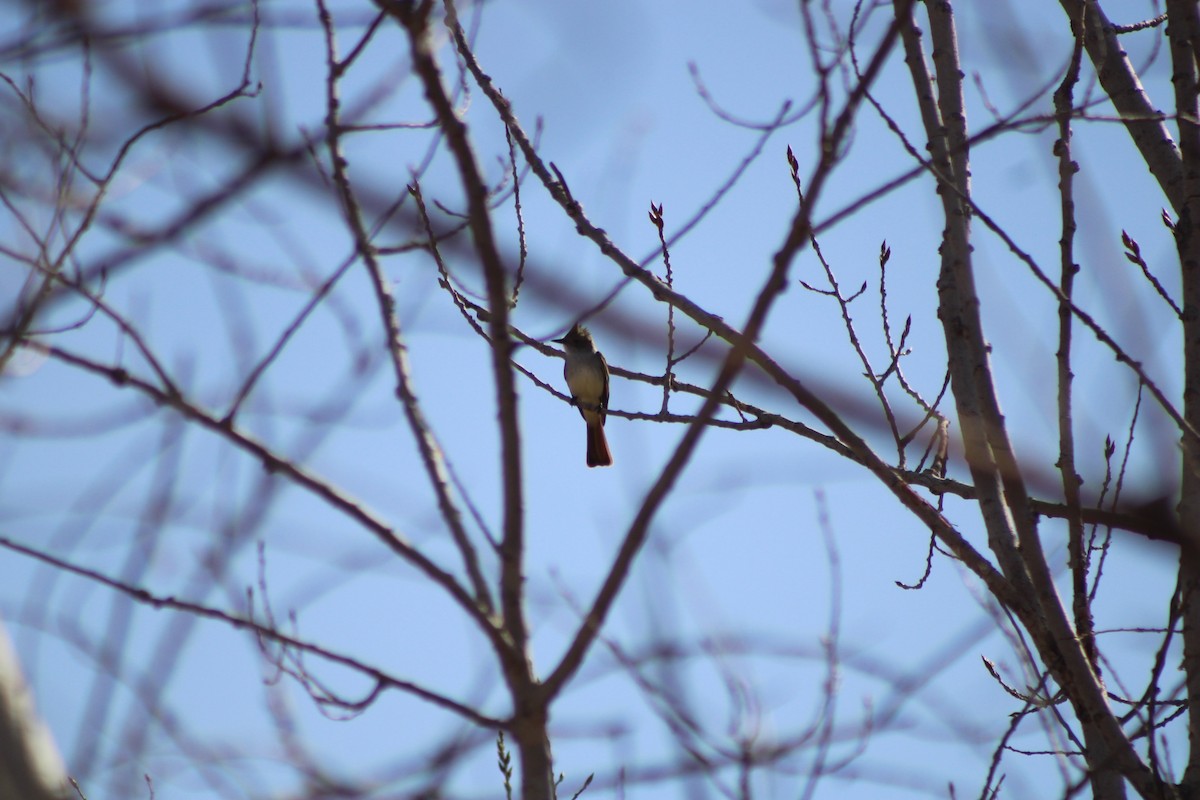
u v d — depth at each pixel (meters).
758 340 6.04
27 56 4.97
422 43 5.96
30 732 5.71
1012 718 8.04
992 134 7.51
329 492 6.42
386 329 6.87
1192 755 8.48
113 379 6.33
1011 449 8.78
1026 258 7.65
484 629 6.26
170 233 5.66
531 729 6.23
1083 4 9.04
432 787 6.21
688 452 6.14
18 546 6.17
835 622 7.22
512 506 6.44
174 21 5.45
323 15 6.68
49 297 6.20
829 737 6.85
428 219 6.65
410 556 6.36
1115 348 7.59
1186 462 8.62
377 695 6.36
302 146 5.04
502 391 6.35
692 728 6.66
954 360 9.27
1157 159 9.83
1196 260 9.25
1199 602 8.73
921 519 8.64
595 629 6.25
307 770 6.23
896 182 6.75
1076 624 8.73
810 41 6.24
